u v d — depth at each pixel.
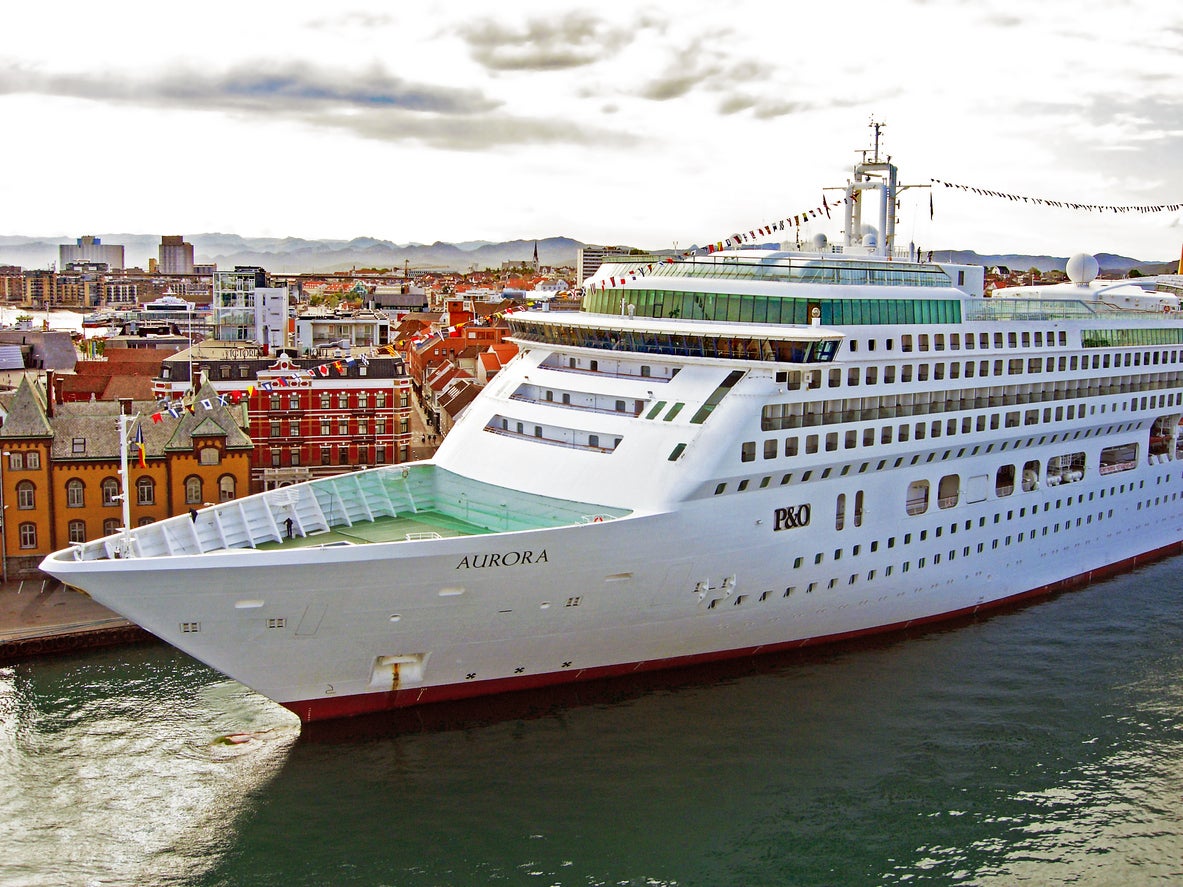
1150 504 66.44
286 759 40.59
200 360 86.44
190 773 40.00
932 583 53.38
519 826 36.38
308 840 35.62
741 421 43.66
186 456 64.75
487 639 41.62
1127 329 60.81
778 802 37.91
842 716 44.12
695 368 45.41
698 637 46.03
